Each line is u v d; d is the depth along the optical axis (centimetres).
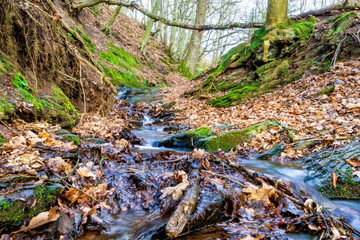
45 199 177
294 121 521
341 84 620
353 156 315
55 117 443
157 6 1847
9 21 416
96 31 1559
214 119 742
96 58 1275
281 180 286
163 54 2395
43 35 516
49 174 215
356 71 646
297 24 1027
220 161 350
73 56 632
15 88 386
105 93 779
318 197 275
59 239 161
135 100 1216
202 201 209
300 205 228
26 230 153
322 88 664
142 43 1911
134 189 256
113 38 1714
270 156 423
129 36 2088
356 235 189
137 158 367
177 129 731
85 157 305
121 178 273
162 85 1666
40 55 501
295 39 987
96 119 637
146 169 311
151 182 268
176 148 542
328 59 798
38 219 158
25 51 458
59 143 316
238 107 821
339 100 550
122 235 182
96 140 452
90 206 209
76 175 240
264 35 1119
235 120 666
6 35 413
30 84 448
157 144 575
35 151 256
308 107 579
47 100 462
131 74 1507
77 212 191
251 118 641
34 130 339
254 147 466
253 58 1101
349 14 852
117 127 599
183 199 198
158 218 203
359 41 741
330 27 898
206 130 562
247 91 913
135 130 718
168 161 350
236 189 254
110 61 1401
